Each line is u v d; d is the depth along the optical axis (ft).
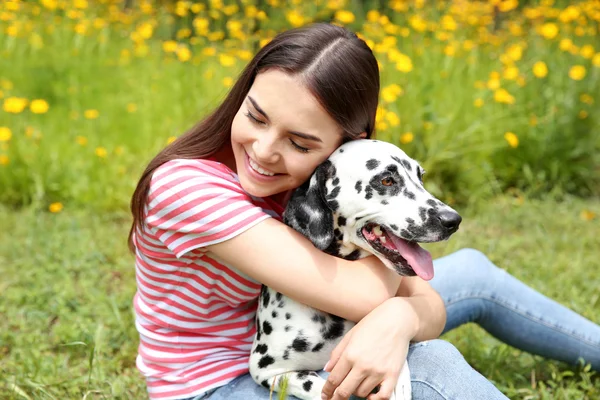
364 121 7.11
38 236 15.39
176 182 6.86
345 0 24.80
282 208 7.79
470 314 9.10
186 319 7.32
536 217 17.38
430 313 7.04
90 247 14.88
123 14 27.71
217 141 7.28
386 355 6.36
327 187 6.88
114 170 17.66
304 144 6.76
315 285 6.64
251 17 22.29
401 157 7.00
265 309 7.09
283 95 6.58
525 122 19.54
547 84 20.67
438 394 6.44
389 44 18.65
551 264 14.19
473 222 17.20
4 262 14.39
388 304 6.70
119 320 11.43
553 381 9.93
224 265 7.07
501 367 10.25
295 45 6.72
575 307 11.94
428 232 6.59
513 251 15.37
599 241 15.97
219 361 7.37
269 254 6.67
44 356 10.77
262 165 6.84
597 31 23.48
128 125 19.74
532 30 23.08
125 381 9.98
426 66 19.95
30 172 17.66
